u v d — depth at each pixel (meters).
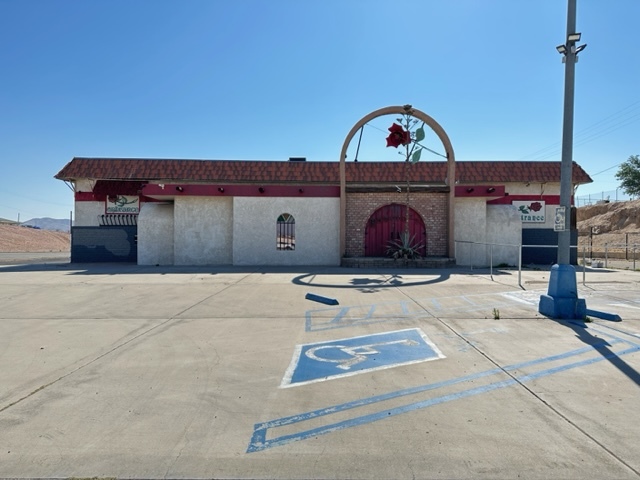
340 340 7.29
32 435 4.05
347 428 4.19
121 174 26.06
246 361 6.20
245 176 25.67
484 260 21.17
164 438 4.00
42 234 66.62
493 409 4.58
